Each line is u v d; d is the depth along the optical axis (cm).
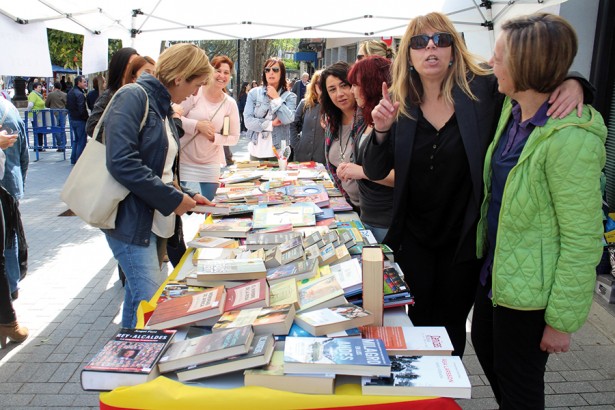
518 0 506
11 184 366
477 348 215
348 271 195
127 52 377
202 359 139
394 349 149
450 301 240
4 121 359
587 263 156
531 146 161
